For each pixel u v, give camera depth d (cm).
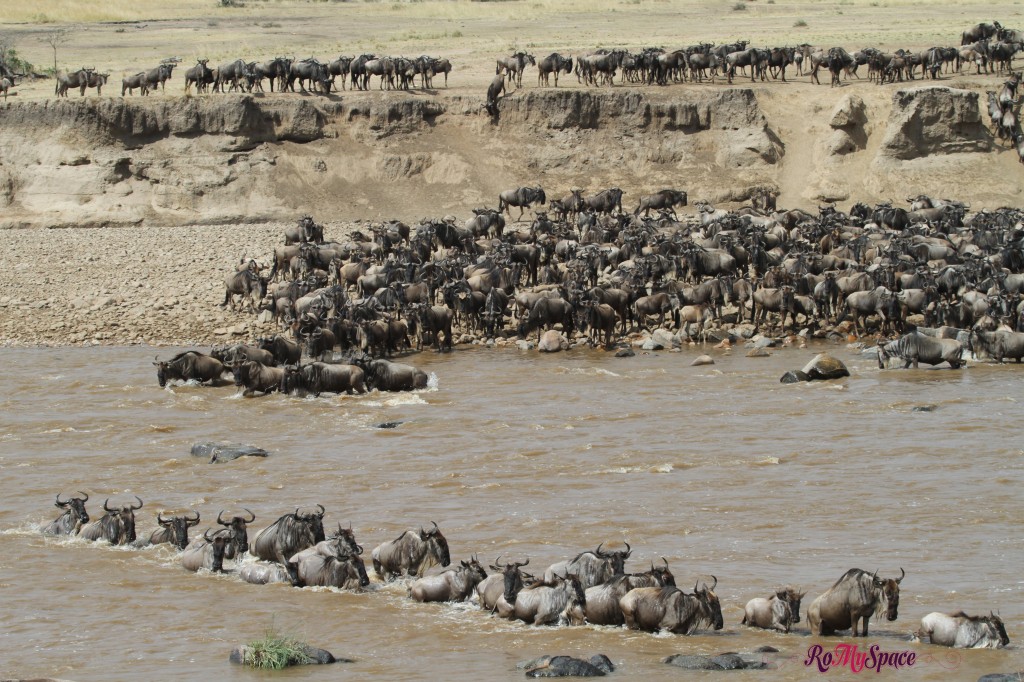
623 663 6194
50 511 9562
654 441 11250
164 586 7794
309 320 14700
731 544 8356
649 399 12875
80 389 13750
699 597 6756
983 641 6391
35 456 11156
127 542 8725
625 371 14325
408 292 16612
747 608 6881
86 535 8825
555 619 6919
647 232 19862
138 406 12962
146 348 15925
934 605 7100
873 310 15900
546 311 16025
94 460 11006
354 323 15062
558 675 5950
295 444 11431
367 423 12156
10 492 10081
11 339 16488
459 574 7394
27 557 8406
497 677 6028
